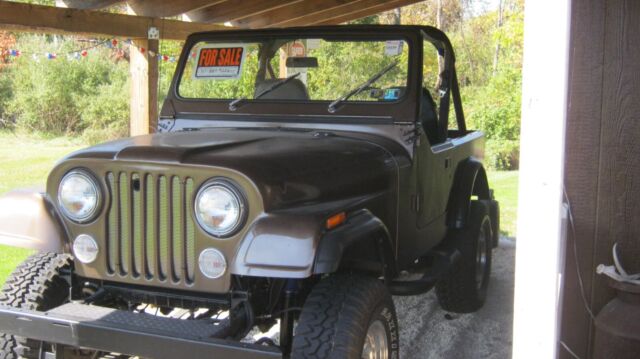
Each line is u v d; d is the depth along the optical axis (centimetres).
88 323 253
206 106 392
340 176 291
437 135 423
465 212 432
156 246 265
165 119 400
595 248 289
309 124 367
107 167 269
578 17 281
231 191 251
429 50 426
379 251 290
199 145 277
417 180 360
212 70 398
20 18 509
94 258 275
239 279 265
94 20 567
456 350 418
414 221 363
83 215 273
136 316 264
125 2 616
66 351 296
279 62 392
